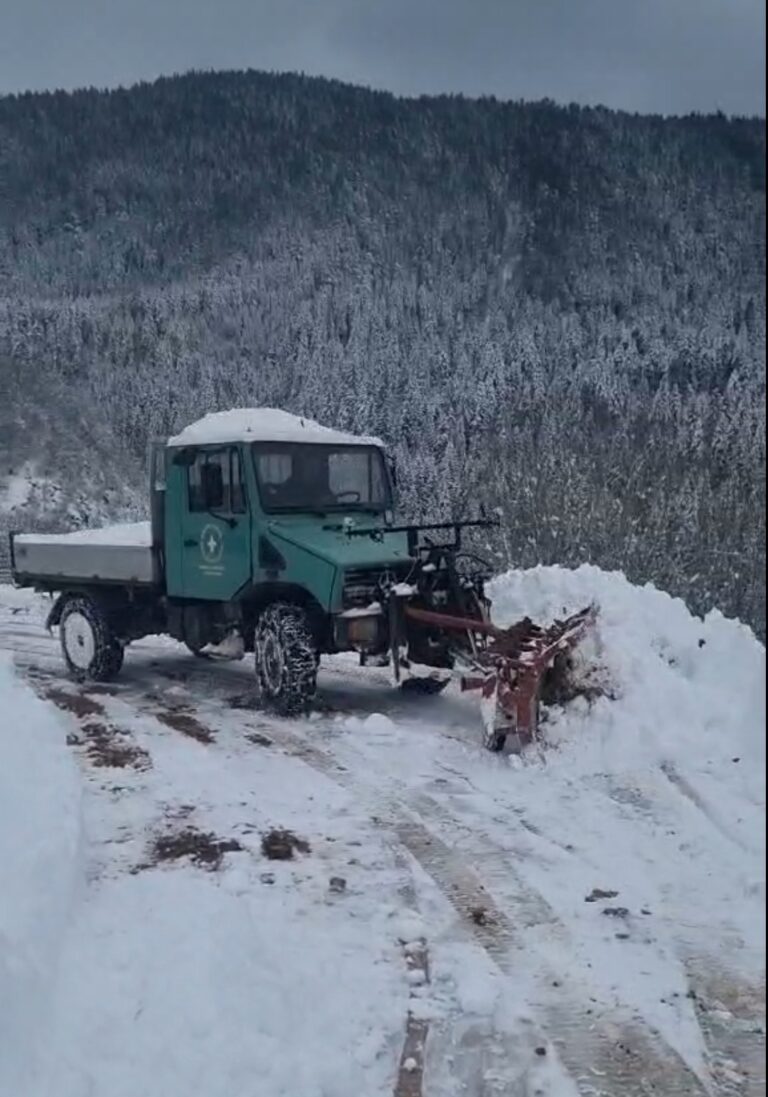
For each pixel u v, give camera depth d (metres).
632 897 4.67
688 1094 3.29
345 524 8.46
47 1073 3.18
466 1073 3.42
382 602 8.01
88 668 9.91
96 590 10.19
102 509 33.66
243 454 8.52
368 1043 3.56
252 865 5.08
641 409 23.42
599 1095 3.29
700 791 5.76
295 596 8.51
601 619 7.41
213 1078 3.22
